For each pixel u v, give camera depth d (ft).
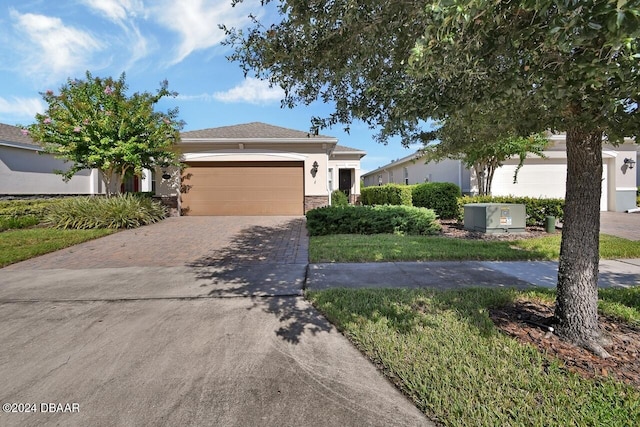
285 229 33.17
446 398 7.09
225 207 44.37
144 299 14.17
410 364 8.42
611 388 7.23
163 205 43.06
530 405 6.78
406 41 8.83
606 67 5.37
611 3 4.22
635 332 10.07
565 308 9.67
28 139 44.37
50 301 14.01
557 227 33.91
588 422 6.28
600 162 9.42
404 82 9.44
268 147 44.06
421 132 16.60
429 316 11.34
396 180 81.25
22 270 19.06
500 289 14.35
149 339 10.43
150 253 23.29
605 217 42.52
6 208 34.53
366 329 10.49
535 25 5.70
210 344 10.06
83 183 52.49
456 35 5.89
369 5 7.92
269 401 7.37
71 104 33.76
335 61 9.79
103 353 9.57
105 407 7.25
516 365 8.21
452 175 52.08
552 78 6.27
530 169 47.09
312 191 44.57
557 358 8.54
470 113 8.29
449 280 16.34
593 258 9.46
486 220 29.99
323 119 11.59
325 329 11.05
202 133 46.83
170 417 6.91
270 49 9.83
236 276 17.53
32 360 9.23
